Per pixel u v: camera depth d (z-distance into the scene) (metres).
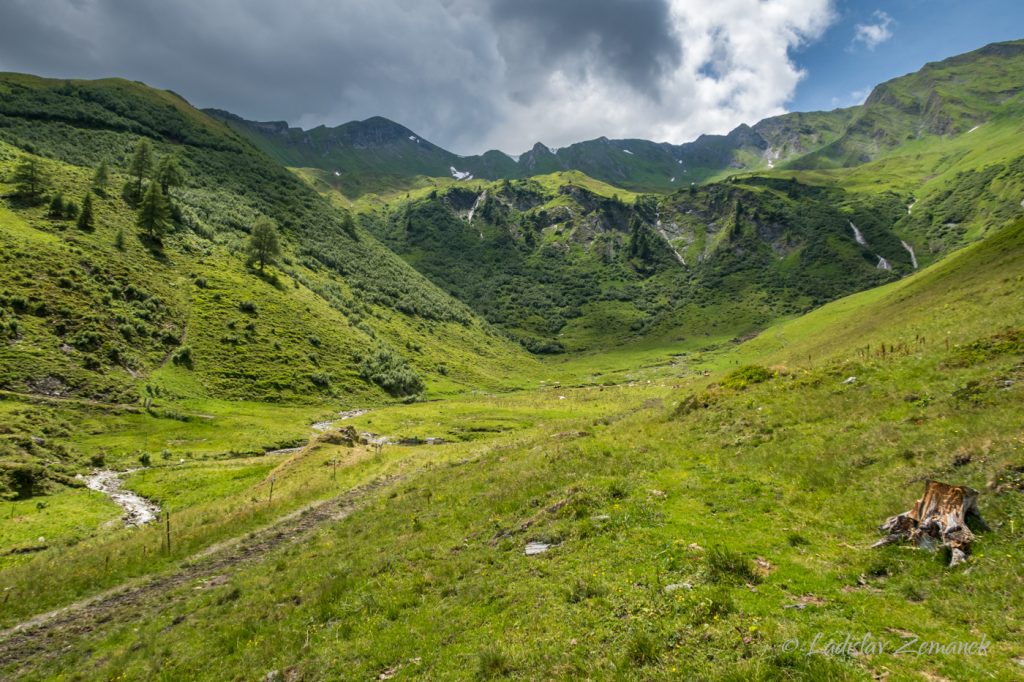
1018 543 10.48
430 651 12.14
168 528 32.38
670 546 13.70
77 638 20.92
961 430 16.31
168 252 125.25
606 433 32.72
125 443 67.44
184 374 93.25
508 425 87.19
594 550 14.93
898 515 12.72
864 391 23.69
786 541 13.30
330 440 60.88
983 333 26.25
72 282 92.31
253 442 75.06
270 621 16.97
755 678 8.08
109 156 189.75
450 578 16.28
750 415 25.86
